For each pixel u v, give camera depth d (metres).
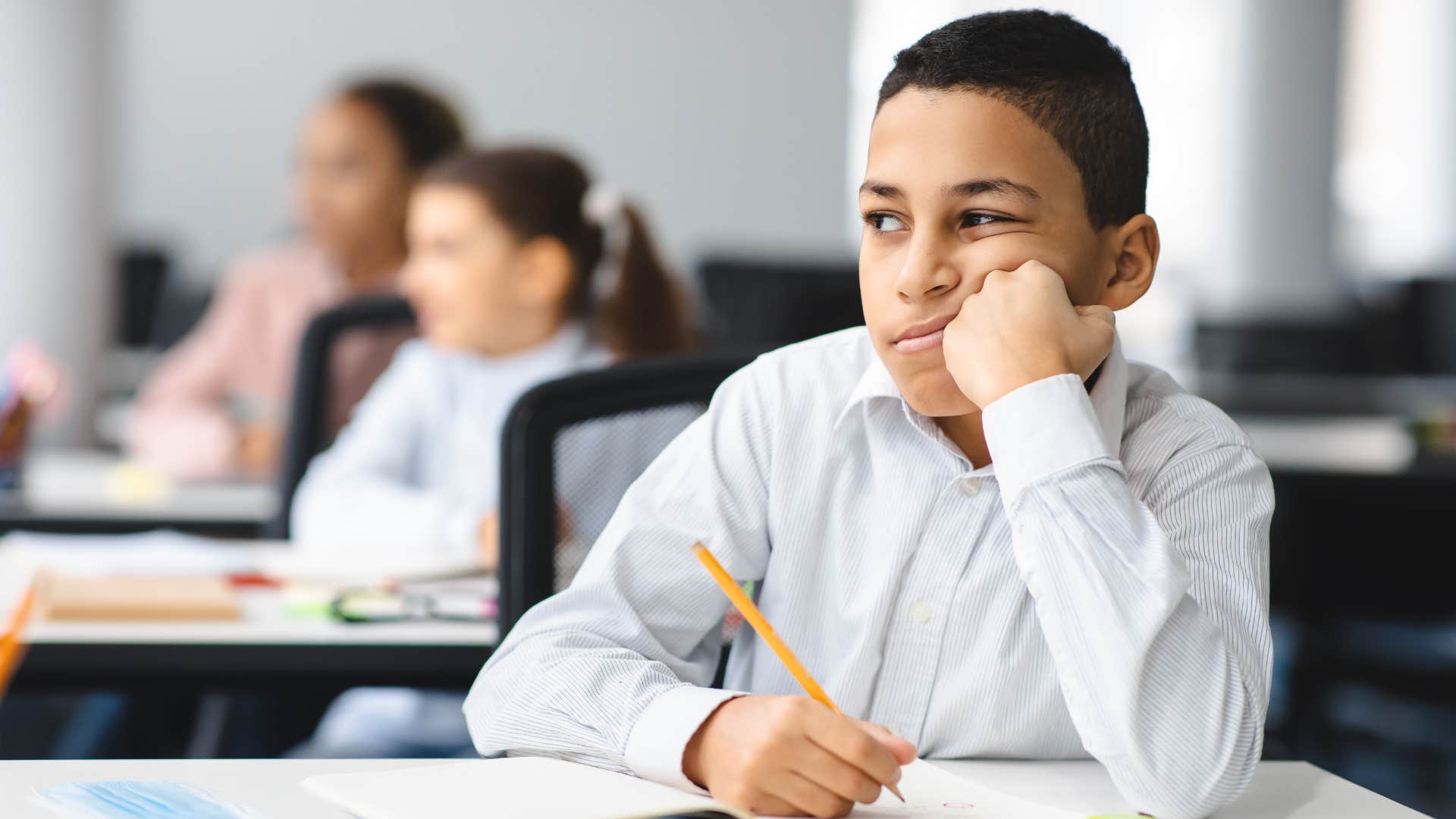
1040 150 0.97
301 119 7.24
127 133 7.10
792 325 3.60
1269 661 0.96
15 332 4.34
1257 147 7.39
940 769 0.98
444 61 7.39
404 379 2.29
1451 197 8.19
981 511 1.06
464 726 2.05
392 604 1.57
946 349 0.98
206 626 1.48
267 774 0.94
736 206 7.59
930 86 0.98
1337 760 3.21
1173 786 0.90
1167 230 8.05
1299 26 7.33
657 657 1.07
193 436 3.24
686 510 1.11
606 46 7.48
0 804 0.86
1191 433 1.05
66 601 1.48
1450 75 8.17
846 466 1.11
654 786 0.89
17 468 2.56
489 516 1.98
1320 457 3.10
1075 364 0.96
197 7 7.13
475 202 2.19
